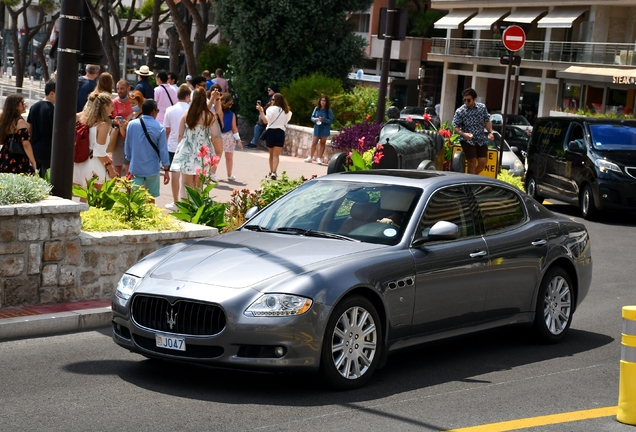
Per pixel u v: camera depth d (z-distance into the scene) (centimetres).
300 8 3981
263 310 766
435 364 941
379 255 850
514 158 3042
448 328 915
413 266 866
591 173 2267
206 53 4588
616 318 1219
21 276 1036
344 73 4138
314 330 777
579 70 6184
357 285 809
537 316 1026
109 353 927
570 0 6450
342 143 2959
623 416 756
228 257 839
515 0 7025
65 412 726
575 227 1094
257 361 766
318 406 766
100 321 1038
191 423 709
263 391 807
